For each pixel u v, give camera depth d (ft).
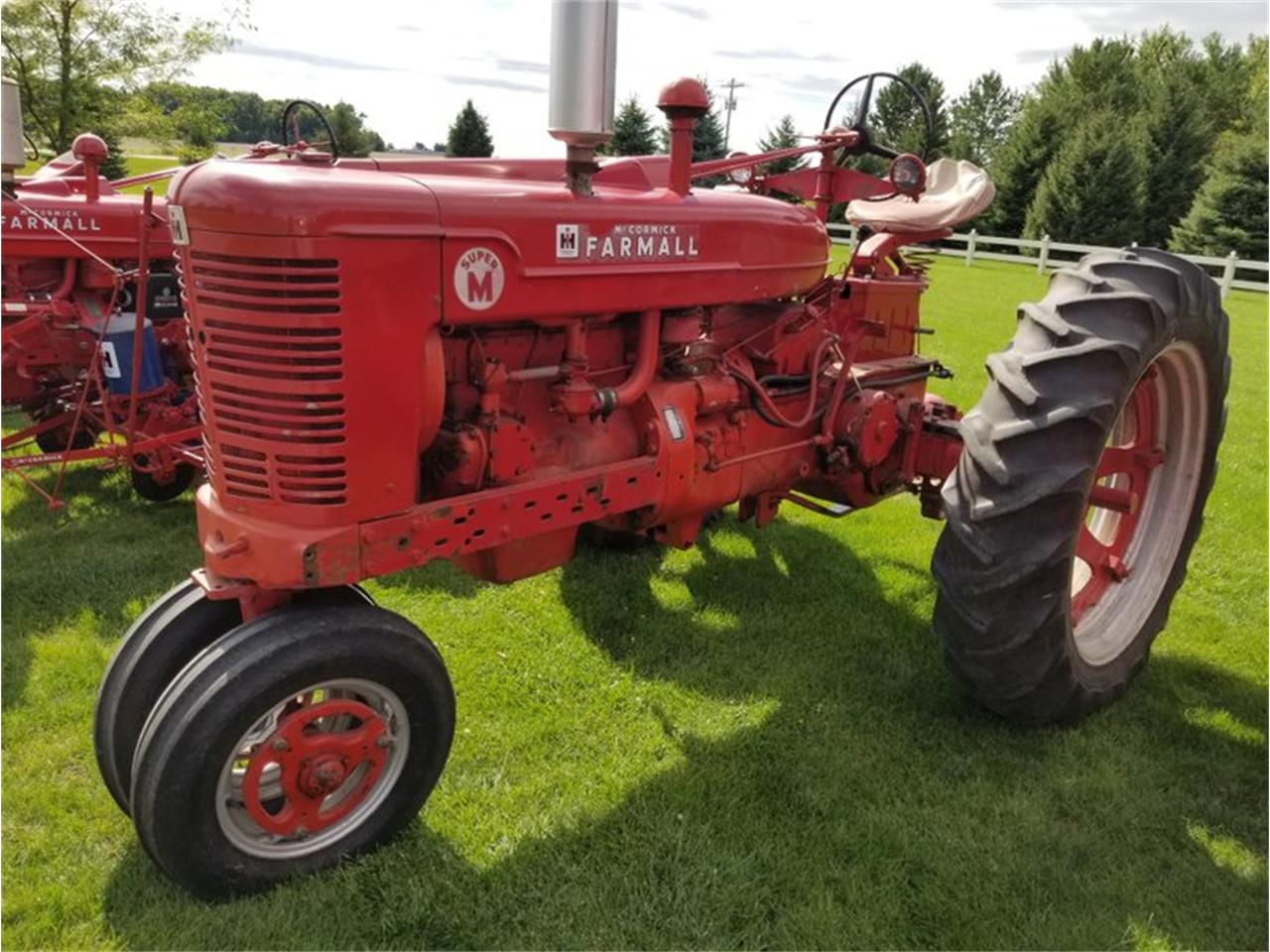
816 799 8.57
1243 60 143.33
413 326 7.00
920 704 10.18
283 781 7.16
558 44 7.50
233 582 7.39
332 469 6.93
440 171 9.27
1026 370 8.61
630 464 8.82
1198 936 7.34
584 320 8.45
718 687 10.41
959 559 8.79
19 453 17.78
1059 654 8.95
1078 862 8.04
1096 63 122.31
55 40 45.01
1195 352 9.97
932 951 7.10
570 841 8.00
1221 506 17.21
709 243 8.94
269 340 6.64
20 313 15.01
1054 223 86.79
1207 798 8.92
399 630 7.38
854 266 12.02
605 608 12.09
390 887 7.43
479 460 7.87
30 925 7.01
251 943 6.88
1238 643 11.99
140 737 7.00
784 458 10.85
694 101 8.66
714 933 7.14
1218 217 77.97
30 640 11.07
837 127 12.39
